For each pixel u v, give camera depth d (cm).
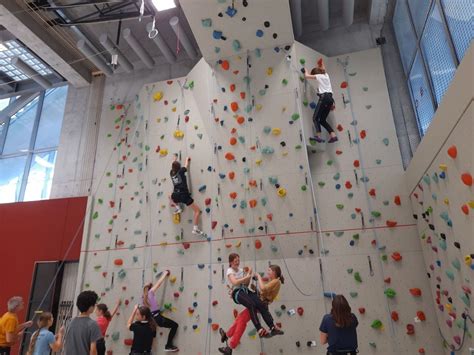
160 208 570
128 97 711
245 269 432
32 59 763
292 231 492
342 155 523
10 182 768
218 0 473
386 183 498
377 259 470
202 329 495
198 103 570
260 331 376
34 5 593
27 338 578
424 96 476
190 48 650
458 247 322
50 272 612
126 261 567
